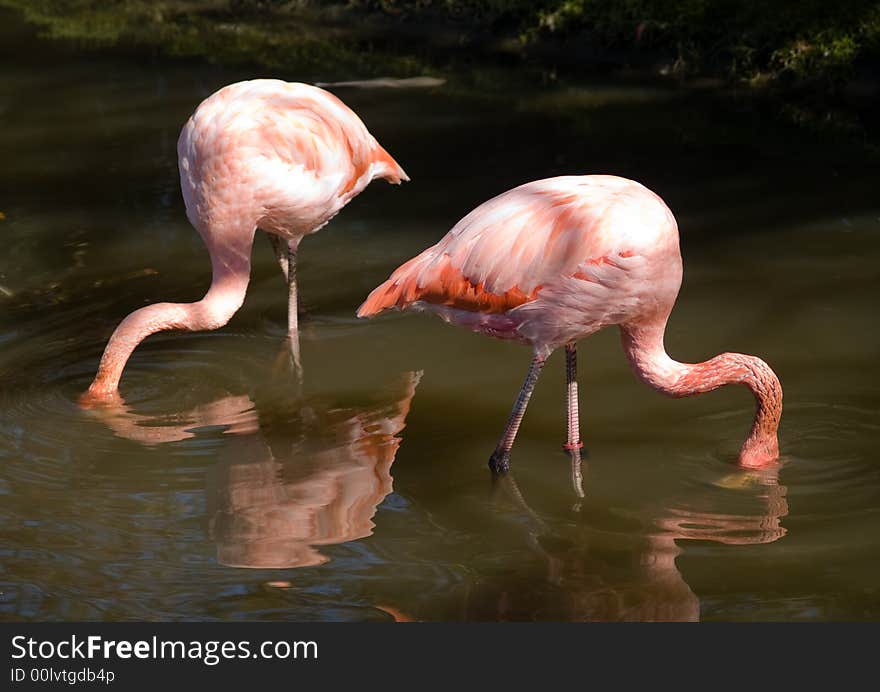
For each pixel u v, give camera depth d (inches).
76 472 398.6
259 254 590.6
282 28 999.0
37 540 360.5
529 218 367.9
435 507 378.6
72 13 1083.3
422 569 346.0
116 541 360.2
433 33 937.5
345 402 449.4
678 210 612.1
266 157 458.3
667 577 338.6
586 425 427.5
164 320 452.8
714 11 830.5
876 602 324.5
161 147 725.3
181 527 367.9
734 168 665.6
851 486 381.4
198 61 909.2
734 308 509.0
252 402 449.7
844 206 611.8
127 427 429.1
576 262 362.0
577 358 481.1
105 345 490.6
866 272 539.5
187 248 587.8
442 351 490.6
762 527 361.4
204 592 336.2
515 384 462.6
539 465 402.3
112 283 548.4
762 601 327.0
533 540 359.9
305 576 343.0
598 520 369.1
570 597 332.2
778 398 386.9
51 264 569.3
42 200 648.4
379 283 549.3
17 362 474.6
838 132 714.2
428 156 695.7
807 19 797.2
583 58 866.1
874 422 418.0
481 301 375.6
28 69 900.6
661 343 390.9
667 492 382.6
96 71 890.1
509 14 906.1
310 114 473.7
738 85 794.2
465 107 778.8
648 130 725.9
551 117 754.8
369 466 404.5
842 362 460.8
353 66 880.3
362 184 499.2
